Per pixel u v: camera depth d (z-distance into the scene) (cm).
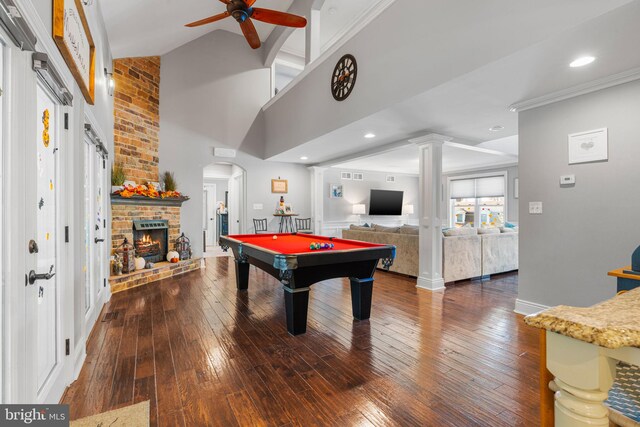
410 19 300
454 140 467
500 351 239
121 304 356
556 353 65
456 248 466
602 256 267
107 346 246
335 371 209
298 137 540
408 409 169
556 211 297
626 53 218
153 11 382
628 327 56
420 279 440
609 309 69
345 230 637
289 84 570
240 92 686
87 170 283
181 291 414
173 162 597
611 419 69
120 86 476
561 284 295
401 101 311
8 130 118
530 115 317
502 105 324
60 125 179
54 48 158
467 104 321
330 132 445
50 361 170
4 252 117
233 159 675
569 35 196
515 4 214
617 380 71
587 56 221
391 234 523
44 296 163
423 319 311
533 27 205
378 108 342
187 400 176
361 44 371
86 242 278
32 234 135
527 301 322
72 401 175
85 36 219
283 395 182
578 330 58
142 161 525
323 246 305
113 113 454
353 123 393
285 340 259
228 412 166
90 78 245
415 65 295
